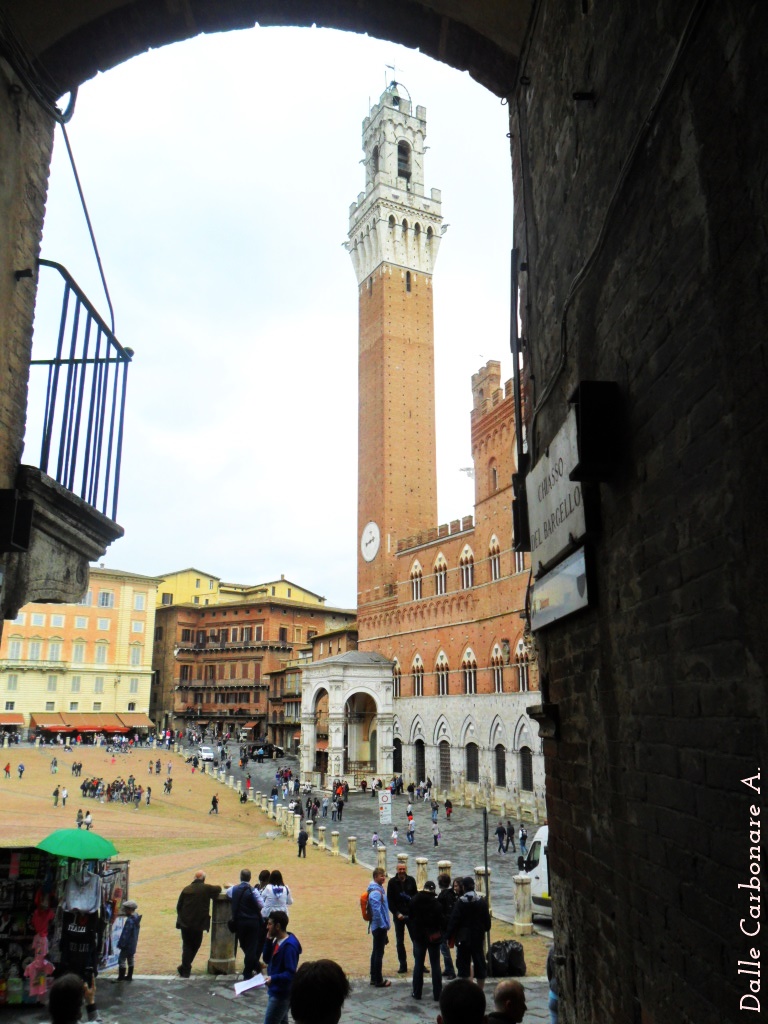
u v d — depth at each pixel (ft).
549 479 25.20
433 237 315.78
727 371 12.49
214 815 182.91
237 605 418.51
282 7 32.86
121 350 32.58
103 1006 40.63
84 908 39.19
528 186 29.99
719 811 12.80
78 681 343.05
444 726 223.10
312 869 106.32
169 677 422.82
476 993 15.19
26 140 28.58
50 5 28.22
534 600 28.91
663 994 15.43
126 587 361.71
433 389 301.02
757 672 11.49
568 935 24.76
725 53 12.41
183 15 32.04
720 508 12.80
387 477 281.13
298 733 344.90
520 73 30.48
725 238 12.52
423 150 326.03
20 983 39.42
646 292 16.35
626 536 17.90
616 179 18.67
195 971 50.96
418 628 242.58
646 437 16.43
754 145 11.44
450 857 123.85
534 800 175.01
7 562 26.25
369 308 309.01
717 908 12.84
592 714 21.31
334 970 14.47
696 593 13.83
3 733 307.99
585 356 21.47
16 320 27.71
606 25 19.31
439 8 31.91
